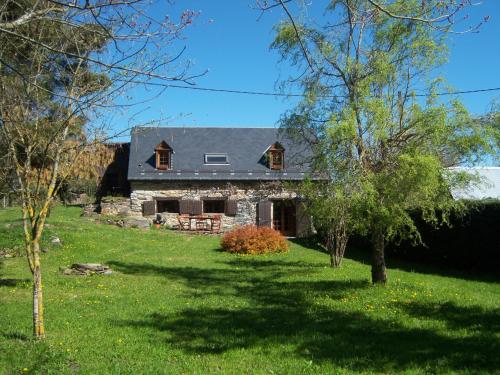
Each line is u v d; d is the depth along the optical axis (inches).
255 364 254.1
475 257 661.3
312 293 442.0
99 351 271.9
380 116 424.2
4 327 316.8
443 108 416.8
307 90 491.2
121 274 553.0
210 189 1255.5
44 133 283.4
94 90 271.4
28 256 293.7
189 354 270.1
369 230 478.9
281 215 1250.0
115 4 181.3
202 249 841.5
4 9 214.7
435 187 410.9
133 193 1243.8
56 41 258.5
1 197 324.8
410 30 443.8
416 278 578.2
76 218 1088.2
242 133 1368.1
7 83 269.3
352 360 258.5
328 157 438.0
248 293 450.9
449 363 251.1
